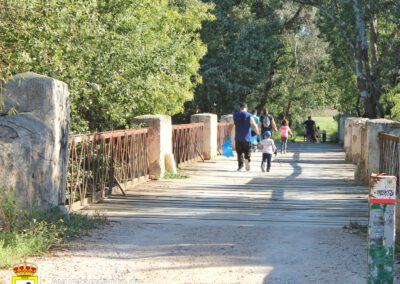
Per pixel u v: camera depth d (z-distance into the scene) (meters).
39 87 15.52
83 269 11.74
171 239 14.66
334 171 34.16
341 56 65.56
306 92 91.62
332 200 21.97
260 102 81.00
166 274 11.57
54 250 13.08
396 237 13.88
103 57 23.11
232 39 67.38
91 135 19.97
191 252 13.35
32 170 14.63
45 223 14.13
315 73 86.81
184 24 43.78
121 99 24.92
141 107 28.17
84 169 19.34
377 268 9.61
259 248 13.81
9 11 16.56
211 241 14.52
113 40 23.64
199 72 64.31
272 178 29.61
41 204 15.00
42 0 18.78
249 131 32.62
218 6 65.69
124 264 12.24
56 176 15.73
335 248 13.84
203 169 33.34
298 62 86.56
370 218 9.62
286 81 85.12
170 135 29.27
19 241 12.61
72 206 18.33
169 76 31.00
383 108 59.47
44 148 15.08
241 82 65.75
